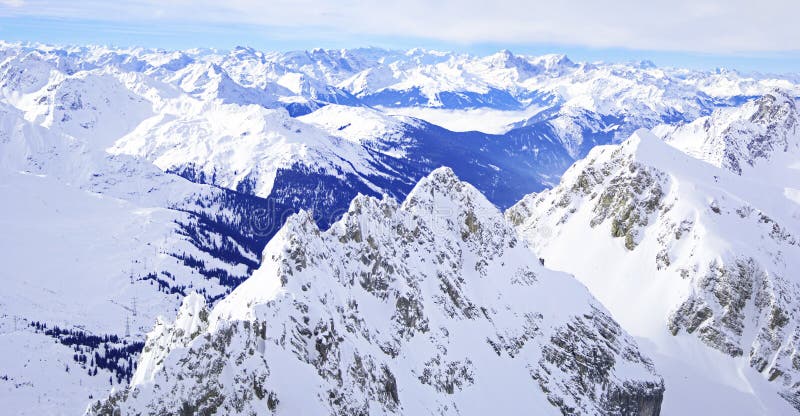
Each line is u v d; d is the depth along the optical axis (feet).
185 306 419.33
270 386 318.04
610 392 631.15
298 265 437.99
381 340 481.87
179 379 290.76
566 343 642.22
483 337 588.09
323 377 362.12
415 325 528.63
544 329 647.97
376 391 403.95
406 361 490.08
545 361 616.39
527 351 614.34
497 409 519.19
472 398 515.91
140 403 277.85
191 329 403.75
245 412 300.61
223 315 428.15
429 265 611.47
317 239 494.59
